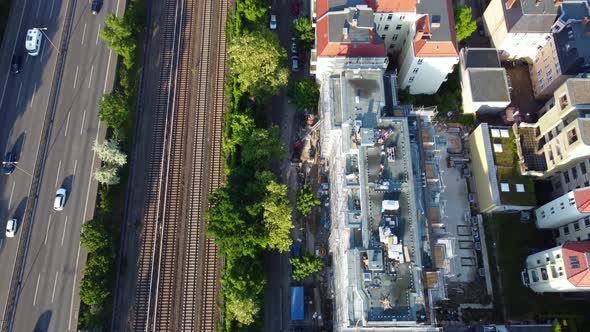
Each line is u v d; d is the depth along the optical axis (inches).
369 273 2930.6
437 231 3324.3
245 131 3986.2
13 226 3821.4
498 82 4119.1
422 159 3393.2
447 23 3846.0
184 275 3809.1
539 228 3939.5
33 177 4028.1
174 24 4630.9
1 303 3639.3
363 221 3065.9
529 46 4311.0
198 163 4153.5
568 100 3503.9
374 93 3410.4
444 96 4399.6
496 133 3991.1
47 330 3580.2
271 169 4252.0
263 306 3796.8
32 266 3757.4
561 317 3693.4
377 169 3189.0
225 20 4672.7
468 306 3789.4
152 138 4254.4
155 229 3937.0
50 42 4512.8
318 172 4254.4
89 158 4101.9
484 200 3954.2
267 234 3624.5
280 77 4040.4
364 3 3823.8
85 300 3432.6
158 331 3666.3
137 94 4394.7
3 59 4458.7
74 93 4330.7
